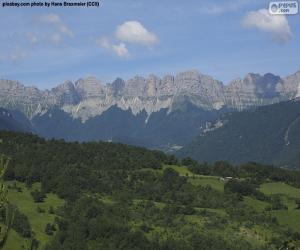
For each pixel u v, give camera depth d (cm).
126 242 19450
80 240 19125
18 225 18012
